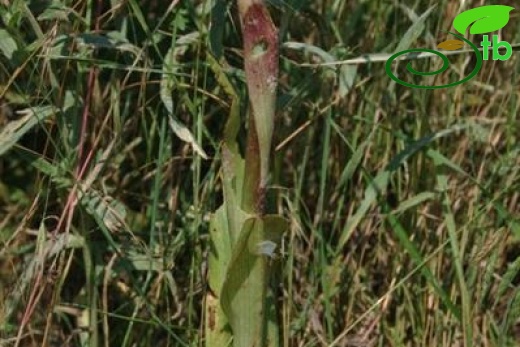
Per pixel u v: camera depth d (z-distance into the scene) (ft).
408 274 2.83
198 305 2.87
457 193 3.04
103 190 2.72
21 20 2.70
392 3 3.03
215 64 2.50
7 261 2.79
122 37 2.68
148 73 2.76
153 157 2.91
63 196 2.71
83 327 2.77
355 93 3.01
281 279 2.87
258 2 2.36
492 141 3.08
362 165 2.91
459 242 3.01
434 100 3.08
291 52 2.95
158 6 2.85
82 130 2.65
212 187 2.75
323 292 2.86
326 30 2.95
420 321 2.95
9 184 2.86
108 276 2.69
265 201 2.46
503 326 2.80
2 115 2.78
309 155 3.03
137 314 2.82
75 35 2.60
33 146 2.88
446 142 3.07
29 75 2.72
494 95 3.09
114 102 2.69
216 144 2.86
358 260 3.04
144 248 2.70
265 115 2.40
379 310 2.96
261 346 2.56
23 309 2.72
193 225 2.78
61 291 2.88
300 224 2.88
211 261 2.57
